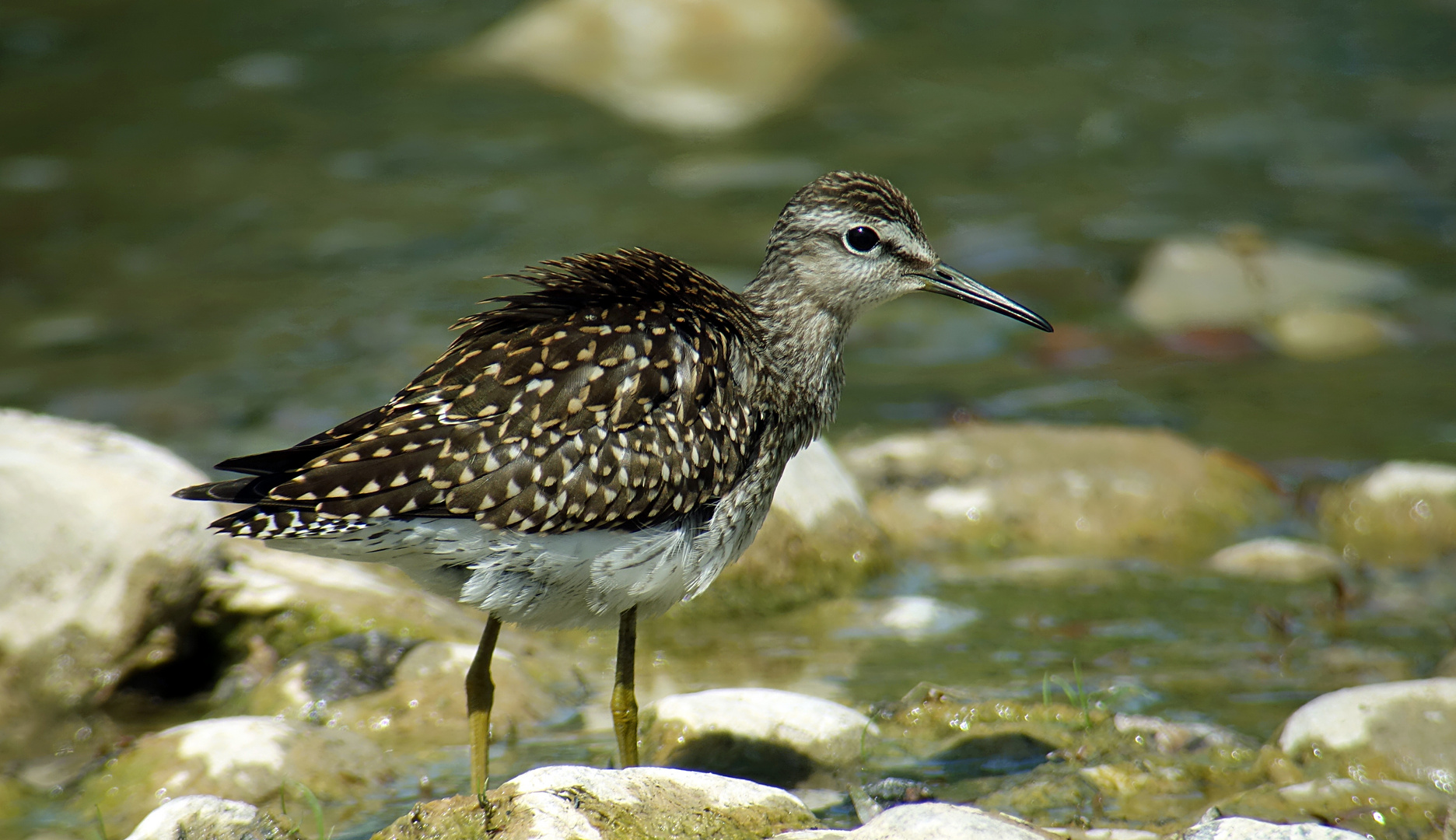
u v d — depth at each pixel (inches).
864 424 561.6
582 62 1029.2
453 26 1115.3
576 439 295.7
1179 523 473.4
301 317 662.5
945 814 255.1
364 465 285.7
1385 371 605.3
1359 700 313.9
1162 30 1092.5
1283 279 681.0
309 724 338.6
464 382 299.9
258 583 389.4
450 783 324.5
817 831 256.8
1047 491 481.7
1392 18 1099.9
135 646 367.9
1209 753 322.0
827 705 335.9
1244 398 582.6
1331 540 467.8
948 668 381.1
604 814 257.6
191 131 911.7
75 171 844.0
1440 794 285.0
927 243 371.2
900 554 462.6
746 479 322.7
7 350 625.6
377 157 872.9
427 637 380.8
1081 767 317.7
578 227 762.2
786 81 1007.6
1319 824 264.5
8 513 362.3
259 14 1142.3
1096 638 398.9
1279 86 970.1
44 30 1093.1
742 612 418.6
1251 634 399.2
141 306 674.2
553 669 382.6
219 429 550.3
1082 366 621.0
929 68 1026.1
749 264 700.0
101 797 316.8
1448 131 882.8
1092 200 801.6
